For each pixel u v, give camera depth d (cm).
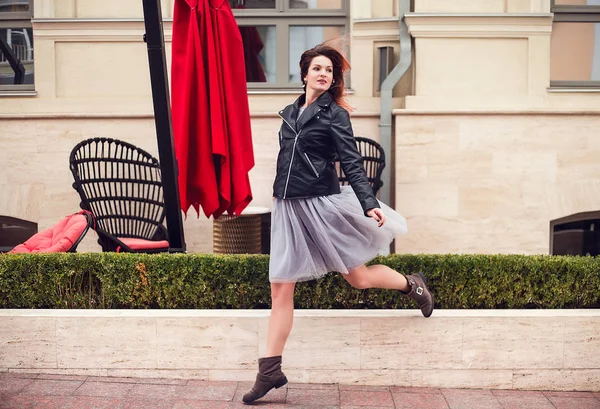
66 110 658
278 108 664
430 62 643
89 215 519
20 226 693
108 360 405
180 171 503
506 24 639
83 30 656
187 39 511
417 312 407
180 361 404
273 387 371
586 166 639
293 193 366
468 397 387
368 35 662
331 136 364
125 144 610
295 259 365
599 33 667
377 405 370
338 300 423
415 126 638
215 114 499
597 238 686
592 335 400
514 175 640
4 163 655
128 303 426
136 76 661
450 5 640
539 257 433
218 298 423
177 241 507
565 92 644
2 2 686
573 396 392
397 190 640
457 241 644
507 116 636
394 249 648
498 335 400
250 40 697
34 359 408
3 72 688
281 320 370
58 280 427
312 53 376
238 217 598
